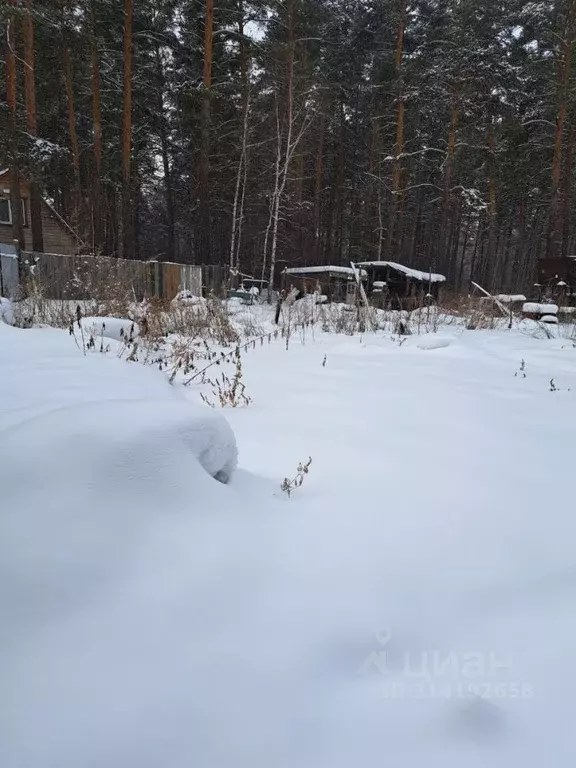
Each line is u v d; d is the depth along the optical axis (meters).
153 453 1.57
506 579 1.43
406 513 1.84
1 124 12.70
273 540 1.52
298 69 16.73
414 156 21.12
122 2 15.19
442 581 1.40
